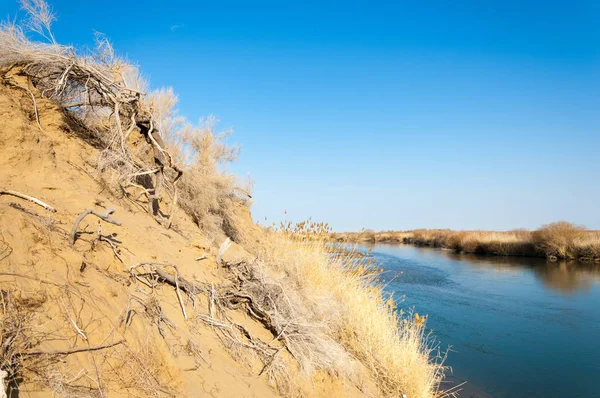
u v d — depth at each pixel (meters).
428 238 52.53
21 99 4.78
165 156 5.96
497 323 13.66
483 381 9.20
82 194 4.43
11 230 2.97
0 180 3.73
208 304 4.40
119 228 4.30
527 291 18.84
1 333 2.33
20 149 4.14
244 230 8.68
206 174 7.83
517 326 13.37
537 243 33.47
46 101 5.14
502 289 19.31
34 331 2.53
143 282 3.87
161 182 5.87
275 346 4.68
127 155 5.82
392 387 6.41
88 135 5.91
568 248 30.97
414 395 6.47
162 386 2.95
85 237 3.70
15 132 4.17
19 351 2.32
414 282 21.02
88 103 5.78
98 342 2.83
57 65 5.37
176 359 3.29
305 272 7.46
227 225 8.08
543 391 8.72
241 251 7.29
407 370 6.72
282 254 7.65
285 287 5.77
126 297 3.47
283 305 5.44
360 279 8.78
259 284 5.32
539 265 28.23
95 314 2.99
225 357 3.94
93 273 3.38
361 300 7.72
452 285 20.27
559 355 10.84
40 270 2.91
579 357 10.70
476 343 11.68
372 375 6.42
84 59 5.57
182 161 7.42
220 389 3.38
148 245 4.47
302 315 5.66
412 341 7.46
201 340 3.83
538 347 11.44
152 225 5.20
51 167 4.43
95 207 4.36
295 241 8.94
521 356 10.77
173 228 5.80
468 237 40.53
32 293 2.70
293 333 5.13
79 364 2.61
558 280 21.80
